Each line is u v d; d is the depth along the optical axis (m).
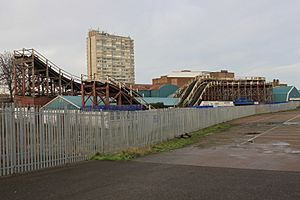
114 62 114.00
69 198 7.35
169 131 20.95
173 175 9.78
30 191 8.02
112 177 9.57
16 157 10.30
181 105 52.78
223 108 37.06
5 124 10.01
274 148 15.61
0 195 7.67
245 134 23.27
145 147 16.53
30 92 46.16
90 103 38.12
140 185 8.51
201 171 10.36
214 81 64.94
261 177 9.25
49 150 11.40
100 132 13.76
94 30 113.25
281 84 91.06
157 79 92.56
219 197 7.22
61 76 47.56
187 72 97.62
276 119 38.12
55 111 11.70
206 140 20.36
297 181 8.66
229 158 12.98
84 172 10.38
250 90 68.31
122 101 38.84
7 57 61.41
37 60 45.28
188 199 7.12
